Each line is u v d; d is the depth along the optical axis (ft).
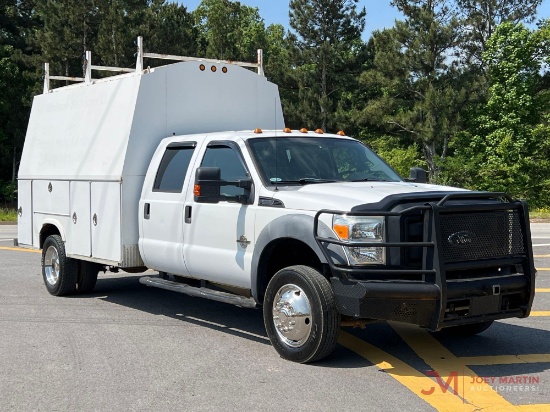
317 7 159.53
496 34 153.89
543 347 23.99
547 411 17.38
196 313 29.71
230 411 17.40
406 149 166.50
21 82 155.43
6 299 32.81
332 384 19.56
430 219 19.88
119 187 28.48
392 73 154.20
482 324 24.54
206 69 30.55
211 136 26.37
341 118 158.51
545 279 38.86
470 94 148.87
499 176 153.48
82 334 25.73
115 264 28.96
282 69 165.07
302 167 24.56
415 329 26.76
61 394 18.84
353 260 20.18
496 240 21.04
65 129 33.42
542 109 156.76
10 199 156.97
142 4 156.66
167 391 19.02
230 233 24.09
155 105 29.09
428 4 161.99
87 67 32.58
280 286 21.84
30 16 170.91
